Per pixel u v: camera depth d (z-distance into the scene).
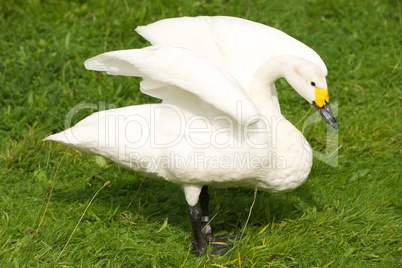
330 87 11.09
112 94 10.38
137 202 8.39
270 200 8.38
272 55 7.87
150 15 12.55
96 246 7.44
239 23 8.09
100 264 7.22
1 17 12.33
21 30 12.00
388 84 11.29
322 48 12.09
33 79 10.67
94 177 8.73
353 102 10.88
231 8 13.02
